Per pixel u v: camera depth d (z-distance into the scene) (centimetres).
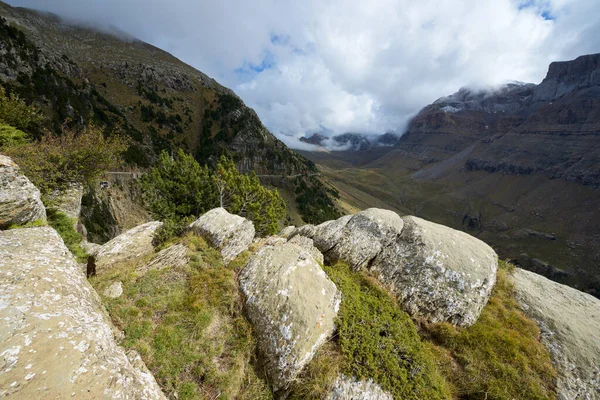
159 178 2347
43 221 1169
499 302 1180
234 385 745
